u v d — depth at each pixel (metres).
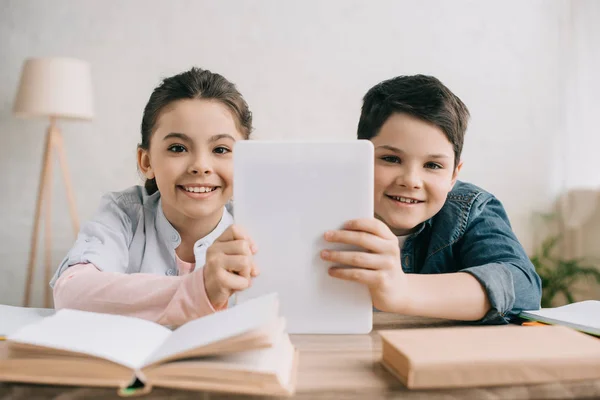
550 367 0.47
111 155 2.40
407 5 2.50
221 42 2.43
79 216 2.38
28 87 2.10
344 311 0.65
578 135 2.52
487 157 2.58
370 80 2.50
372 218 0.64
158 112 0.94
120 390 0.44
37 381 0.45
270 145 0.64
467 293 0.71
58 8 2.36
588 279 2.43
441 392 0.45
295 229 0.65
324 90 2.48
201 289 0.64
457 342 0.51
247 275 0.64
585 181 2.50
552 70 2.61
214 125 0.92
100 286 0.70
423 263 1.05
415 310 0.67
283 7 2.45
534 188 2.62
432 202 0.91
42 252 2.37
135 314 0.67
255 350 0.47
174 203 0.95
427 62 2.53
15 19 2.35
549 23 2.59
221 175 0.94
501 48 2.57
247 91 2.45
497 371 0.46
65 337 0.48
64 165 2.26
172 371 0.44
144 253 1.04
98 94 2.38
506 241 0.91
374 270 0.64
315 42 2.47
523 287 0.79
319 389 0.45
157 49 2.40
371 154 0.64
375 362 0.53
